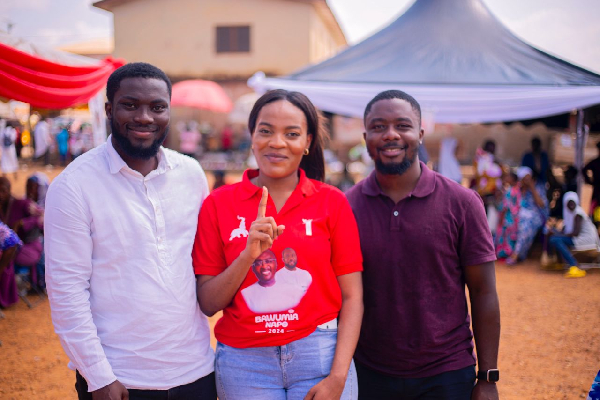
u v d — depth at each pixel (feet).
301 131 7.38
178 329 7.07
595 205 31.45
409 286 7.73
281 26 77.71
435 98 25.59
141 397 6.96
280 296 7.01
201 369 7.32
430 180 7.95
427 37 29.17
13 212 22.04
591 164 31.55
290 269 7.05
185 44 80.02
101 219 6.78
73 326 6.54
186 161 7.66
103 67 22.82
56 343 17.46
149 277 6.91
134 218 6.92
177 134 82.17
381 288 7.84
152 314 6.88
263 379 6.98
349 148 74.23
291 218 7.23
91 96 22.56
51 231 6.61
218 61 79.51
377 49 29.35
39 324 19.29
